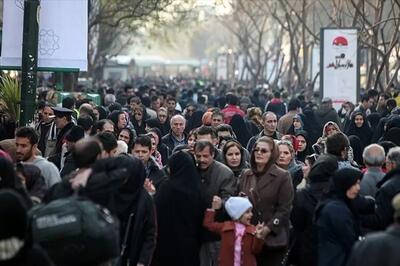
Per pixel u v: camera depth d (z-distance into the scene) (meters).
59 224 9.09
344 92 33.66
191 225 12.50
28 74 16.50
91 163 10.48
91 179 10.33
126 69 103.00
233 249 12.41
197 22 58.09
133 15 43.72
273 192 12.93
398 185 12.09
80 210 9.16
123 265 11.49
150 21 50.19
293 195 12.91
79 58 17.78
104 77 96.62
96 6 47.19
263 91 48.06
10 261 7.97
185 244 12.46
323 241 11.59
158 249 12.48
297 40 56.28
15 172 10.58
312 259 12.25
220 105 33.38
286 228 12.80
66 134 15.96
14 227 7.97
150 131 18.11
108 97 34.22
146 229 11.66
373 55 38.19
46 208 9.20
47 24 17.69
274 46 73.12
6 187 10.29
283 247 12.73
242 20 76.50
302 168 14.85
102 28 62.47
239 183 13.39
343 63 33.56
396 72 35.28
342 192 11.66
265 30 79.19
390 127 20.19
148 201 11.62
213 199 12.70
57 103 26.97
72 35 17.75
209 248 13.45
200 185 12.60
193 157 13.35
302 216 12.40
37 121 19.94
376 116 26.11
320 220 11.62
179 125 19.91
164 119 23.81
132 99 26.20
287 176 12.99
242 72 77.81
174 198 12.46
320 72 33.66
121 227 11.35
